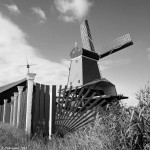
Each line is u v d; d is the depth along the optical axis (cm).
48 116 691
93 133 393
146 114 301
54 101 704
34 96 712
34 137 595
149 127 293
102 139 359
